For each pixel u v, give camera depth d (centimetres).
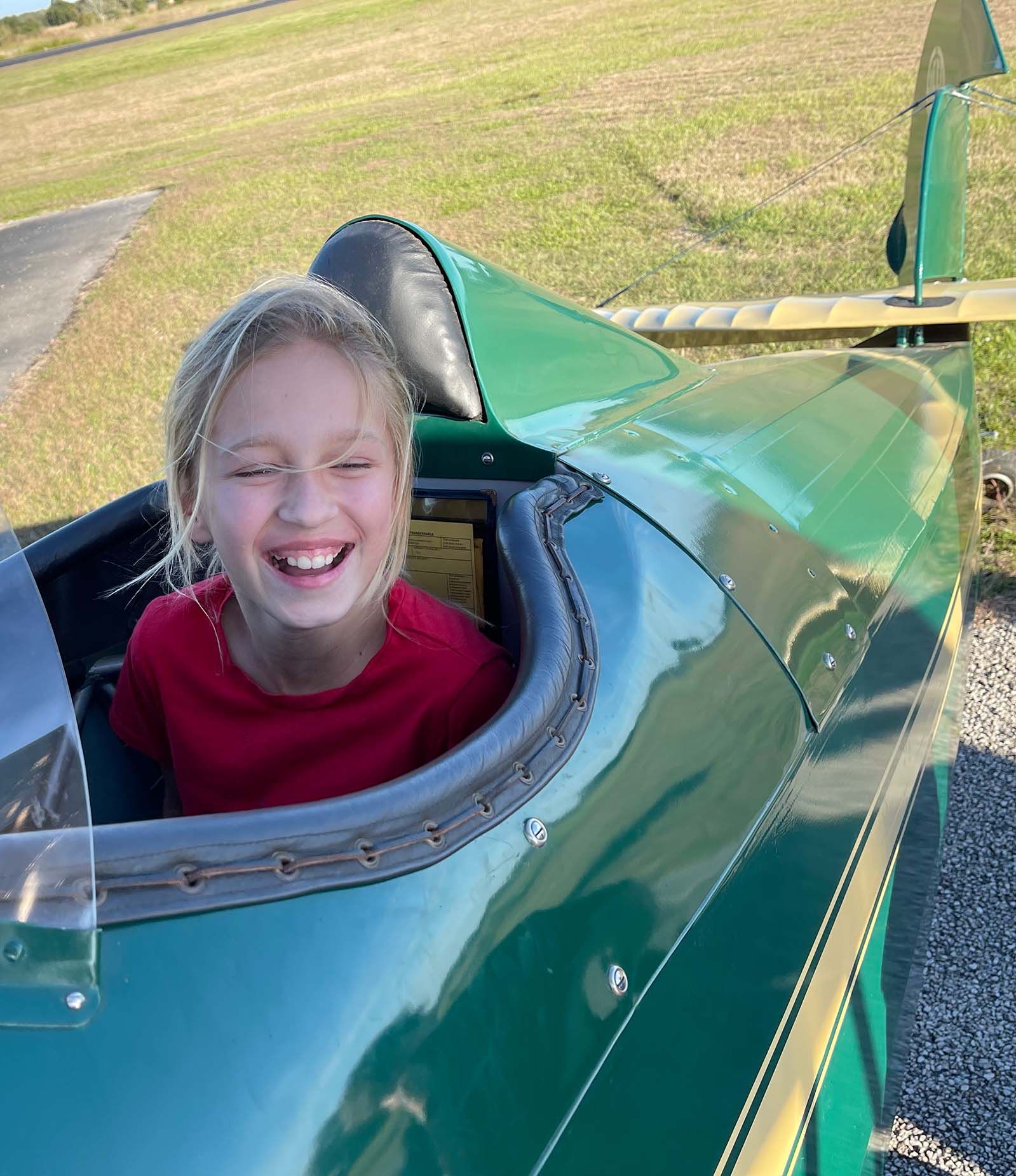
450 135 1244
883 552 194
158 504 174
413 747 115
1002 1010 194
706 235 700
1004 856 228
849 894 146
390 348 110
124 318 855
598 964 99
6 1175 67
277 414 96
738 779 129
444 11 2625
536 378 179
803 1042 125
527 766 100
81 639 176
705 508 158
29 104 2784
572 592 123
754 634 146
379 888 85
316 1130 75
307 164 1276
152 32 4088
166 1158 70
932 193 322
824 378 246
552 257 721
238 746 119
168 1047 73
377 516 103
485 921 90
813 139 860
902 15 1269
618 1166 92
